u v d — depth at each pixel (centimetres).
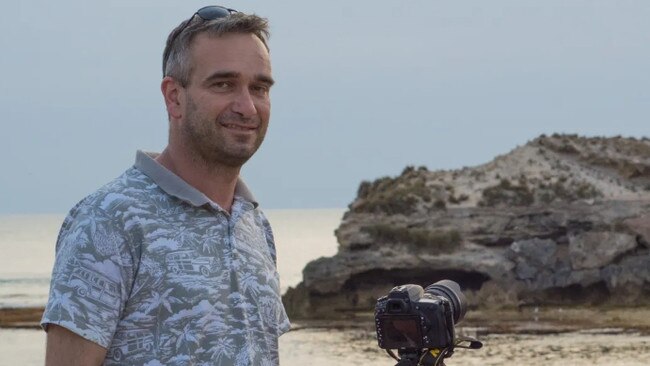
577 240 6056
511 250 6047
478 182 7075
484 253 6066
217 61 469
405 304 495
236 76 471
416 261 5953
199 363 449
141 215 452
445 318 500
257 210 509
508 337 4778
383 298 506
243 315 463
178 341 448
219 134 469
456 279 6041
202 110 469
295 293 5891
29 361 4259
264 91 487
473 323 5334
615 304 5894
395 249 6047
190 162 477
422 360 507
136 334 447
